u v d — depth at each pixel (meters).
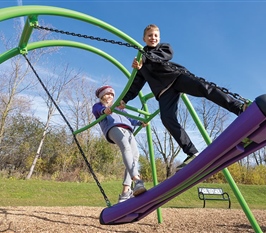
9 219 4.02
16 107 15.44
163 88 2.20
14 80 13.57
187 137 2.14
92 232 3.62
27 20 2.23
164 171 20.97
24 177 15.12
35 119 18.23
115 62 3.80
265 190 13.77
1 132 13.95
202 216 5.41
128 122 3.08
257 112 1.47
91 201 9.88
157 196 2.03
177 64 2.21
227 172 3.21
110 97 3.25
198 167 1.76
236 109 1.86
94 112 3.21
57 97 15.23
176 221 4.66
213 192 9.38
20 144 17.84
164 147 20.92
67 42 3.29
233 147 1.70
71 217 4.55
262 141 1.74
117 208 2.21
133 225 4.17
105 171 18.48
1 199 8.56
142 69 2.34
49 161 17.92
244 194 13.02
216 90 1.98
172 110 2.17
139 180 2.25
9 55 2.66
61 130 18.16
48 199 9.49
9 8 1.93
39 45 2.94
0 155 17.34
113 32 2.76
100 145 18.67
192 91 2.10
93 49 3.62
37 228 3.63
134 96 2.81
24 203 8.15
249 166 22.30
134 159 2.79
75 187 11.64
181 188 2.12
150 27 2.32
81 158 17.88
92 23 2.58
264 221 5.02
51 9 2.15
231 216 5.53
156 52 2.20
